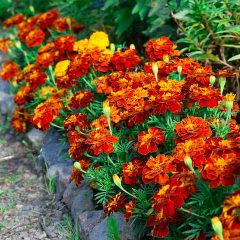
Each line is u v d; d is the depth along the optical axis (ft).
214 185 2.38
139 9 4.56
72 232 3.53
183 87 3.17
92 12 5.61
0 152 4.78
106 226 3.21
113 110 3.27
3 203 3.98
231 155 2.45
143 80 3.48
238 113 3.70
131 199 3.16
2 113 5.53
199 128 2.69
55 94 4.23
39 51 4.73
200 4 3.84
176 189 2.49
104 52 3.98
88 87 4.06
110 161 3.23
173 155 2.68
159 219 2.58
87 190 3.68
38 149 4.64
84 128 3.60
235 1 3.72
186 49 4.17
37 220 3.75
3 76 5.21
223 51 4.04
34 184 4.21
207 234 2.52
